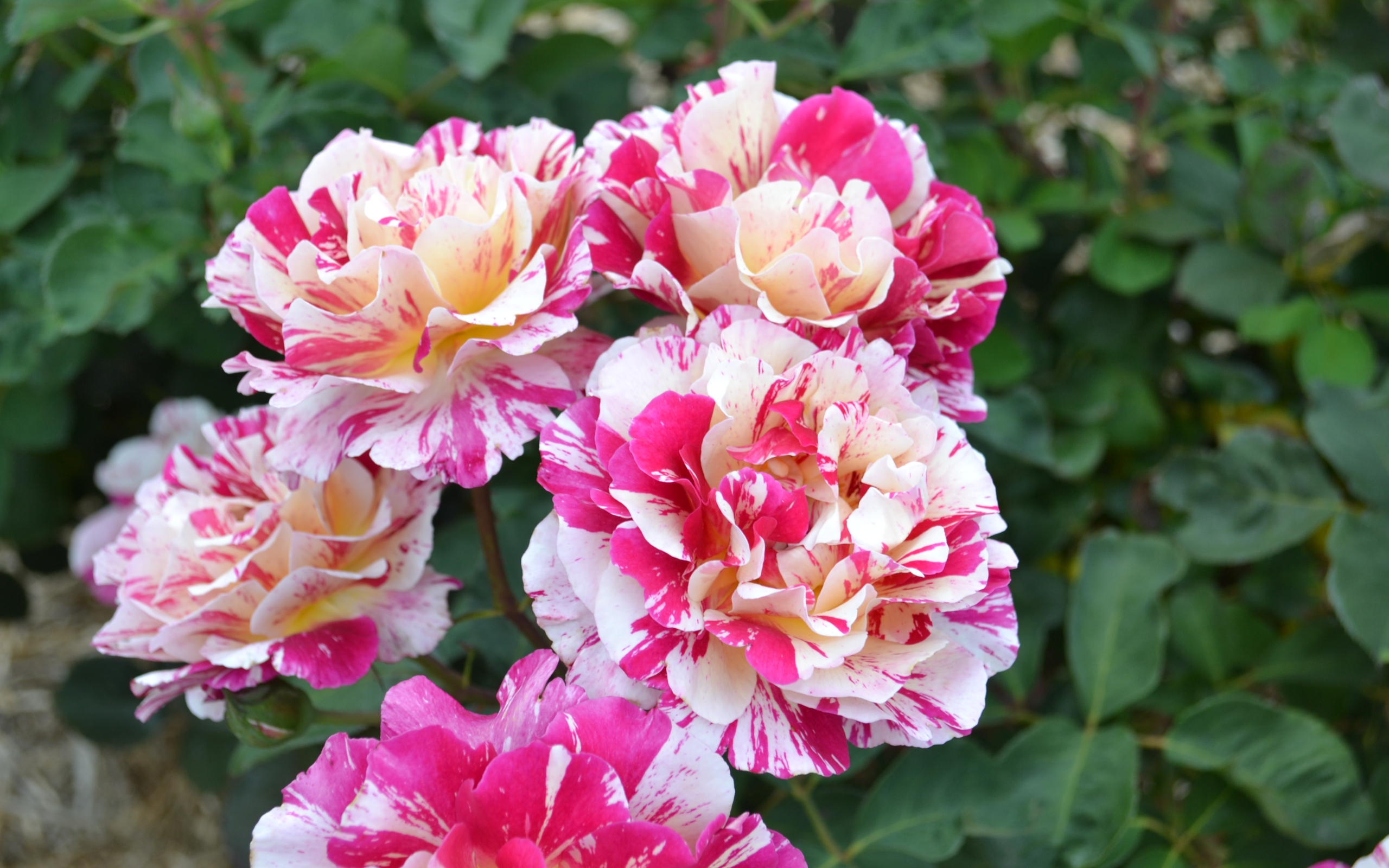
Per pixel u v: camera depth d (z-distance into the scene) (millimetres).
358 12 685
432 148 545
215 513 552
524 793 499
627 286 533
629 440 512
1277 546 656
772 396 515
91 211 685
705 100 539
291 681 558
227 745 771
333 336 520
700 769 508
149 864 848
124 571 563
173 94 676
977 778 604
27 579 942
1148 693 649
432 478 548
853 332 521
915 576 511
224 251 531
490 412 530
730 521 506
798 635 510
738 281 530
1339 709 672
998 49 704
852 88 731
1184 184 717
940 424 523
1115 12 699
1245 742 623
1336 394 663
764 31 670
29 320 670
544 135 544
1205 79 820
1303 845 633
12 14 646
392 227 524
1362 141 674
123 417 842
